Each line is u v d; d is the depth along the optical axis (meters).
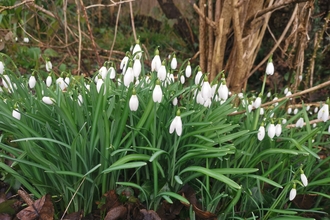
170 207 0.57
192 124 0.56
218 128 0.55
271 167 0.63
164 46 1.86
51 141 0.51
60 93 0.56
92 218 0.56
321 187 0.67
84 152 0.53
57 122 0.56
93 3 2.03
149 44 1.89
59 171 0.51
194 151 0.55
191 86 0.61
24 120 0.56
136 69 0.52
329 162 0.70
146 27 2.11
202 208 0.57
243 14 0.95
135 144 0.59
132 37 1.87
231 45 1.34
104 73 0.60
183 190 0.58
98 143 0.56
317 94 1.32
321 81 1.38
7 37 1.12
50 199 0.54
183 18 1.56
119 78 0.71
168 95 0.61
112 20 2.13
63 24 1.17
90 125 0.56
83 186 0.56
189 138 0.60
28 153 0.52
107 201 0.55
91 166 0.56
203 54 1.03
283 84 1.43
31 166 0.57
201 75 0.59
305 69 1.39
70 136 0.57
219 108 0.63
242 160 0.59
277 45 1.07
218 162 0.61
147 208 0.57
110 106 0.54
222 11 0.94
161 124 0.56
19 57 1.26
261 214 0.59
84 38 1.51
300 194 0.61
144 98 0.61
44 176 0.57
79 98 0.60
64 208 0.59
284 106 0.94
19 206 0.58
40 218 0.53
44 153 0.57
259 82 1.49
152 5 2.14
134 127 0.56
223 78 0.59
